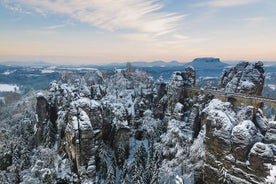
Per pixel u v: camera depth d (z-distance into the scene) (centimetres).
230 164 5775
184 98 9788
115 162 8400
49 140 9412
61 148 8762
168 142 7944
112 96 10962
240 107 7625
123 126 8950
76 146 7706
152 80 12669
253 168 5291
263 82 8300
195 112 8344
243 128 5675
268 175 5028
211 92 8712
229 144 5878
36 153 9112
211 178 6247
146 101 10600
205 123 7244
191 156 7081
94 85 11375
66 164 8112
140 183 7031
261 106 7756
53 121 10375
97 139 8100
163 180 7112
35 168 7988
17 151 9075
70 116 8138
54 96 10644
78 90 10444
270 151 5153
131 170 7888
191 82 10169
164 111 10425
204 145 6875
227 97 8019
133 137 9588
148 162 7725
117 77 12925
